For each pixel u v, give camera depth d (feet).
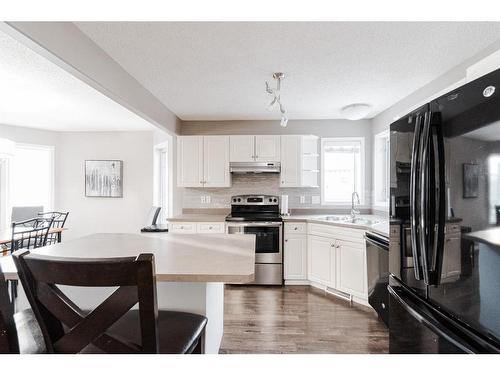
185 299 4.47
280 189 14.05
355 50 7.06
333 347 7.09
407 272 4.85
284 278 11.89
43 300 2.54
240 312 9.13
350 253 9.91
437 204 3.90
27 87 9.79
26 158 16.22
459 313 3.53
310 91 10.02
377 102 11.27
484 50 6.95
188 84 9.42
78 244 5.20
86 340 2.53
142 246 4.99
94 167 16.87
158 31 6.23
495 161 3.05
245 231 11.94
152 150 16.99
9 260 4.21
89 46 6.52
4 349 2.63
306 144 13.60
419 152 4.27
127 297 2.43
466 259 3.43
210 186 13.17
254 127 14.25
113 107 12.17
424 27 6.05
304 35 6.38
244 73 8.49
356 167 14.14
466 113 3.44
